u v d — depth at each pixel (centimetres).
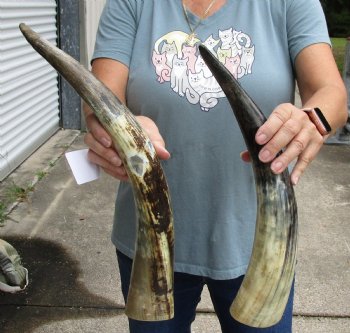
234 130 139
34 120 539
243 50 137
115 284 315
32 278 318
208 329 276
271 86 136
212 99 138
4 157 462
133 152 103
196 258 149
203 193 144
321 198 440
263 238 107
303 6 136
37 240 361
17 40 485
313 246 360
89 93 102
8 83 470
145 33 143
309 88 132
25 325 279
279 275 107
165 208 107
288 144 105
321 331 280
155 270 111
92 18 621
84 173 122
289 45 138
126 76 144
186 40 139
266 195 107
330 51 136
